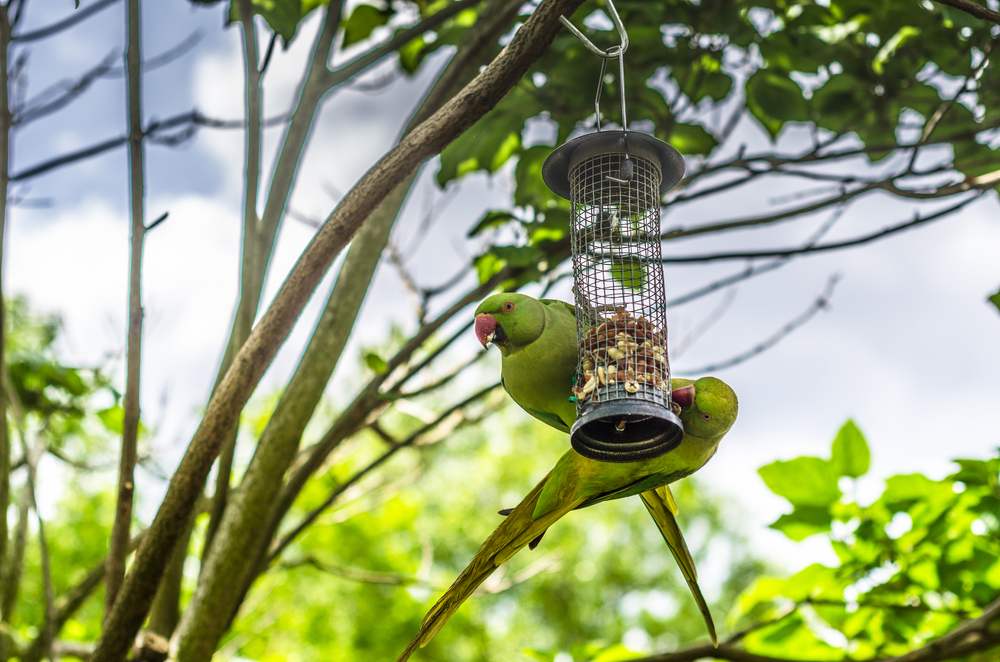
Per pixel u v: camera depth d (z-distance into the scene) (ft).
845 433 17.28
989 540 16.94
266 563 17.17
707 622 12.77
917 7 16.44
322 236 10.68
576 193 11.63
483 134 17.98
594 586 77.71
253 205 16.42
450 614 11.89
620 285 12.34
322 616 49.70
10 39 17.21
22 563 17.65
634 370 10.77
